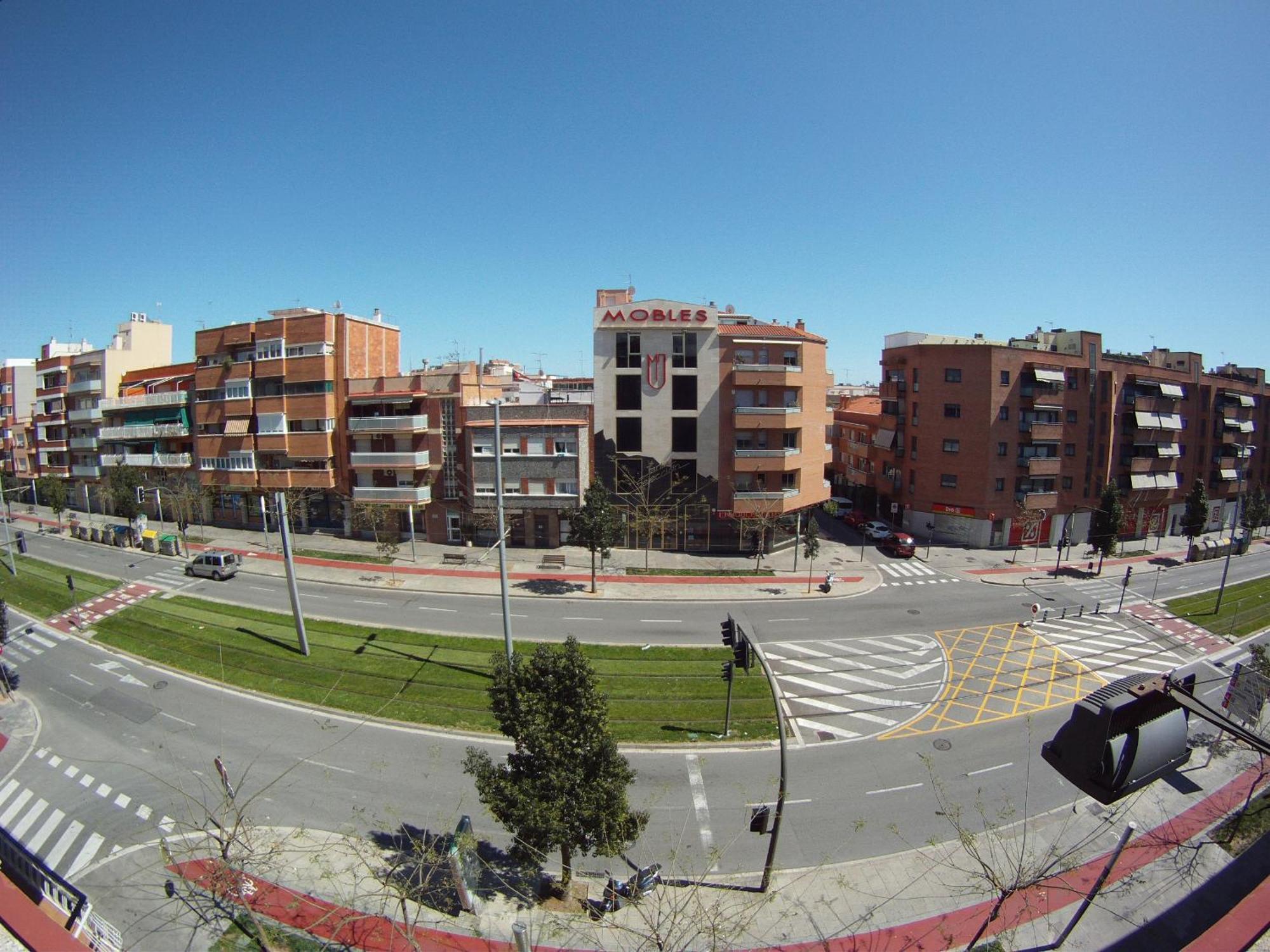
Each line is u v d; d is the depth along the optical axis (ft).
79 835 64.49
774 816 61.98
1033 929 55.06
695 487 167.94
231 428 187.21
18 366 264.52
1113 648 116.16
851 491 248.32
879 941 53.57
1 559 164.04
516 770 53.06
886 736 84.33
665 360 164.86
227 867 48.42
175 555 166.91
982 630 123.13
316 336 177.06
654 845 63.93
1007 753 81.20
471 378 181.98
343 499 183.52
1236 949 13.89
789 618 126.52
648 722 85.15
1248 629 126.93
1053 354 188.44
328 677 96.63
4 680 93.04
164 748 79.30
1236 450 233.55
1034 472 186.09
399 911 54.80
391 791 71.05
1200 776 77.66
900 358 206.69
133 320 231.91
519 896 57.11
